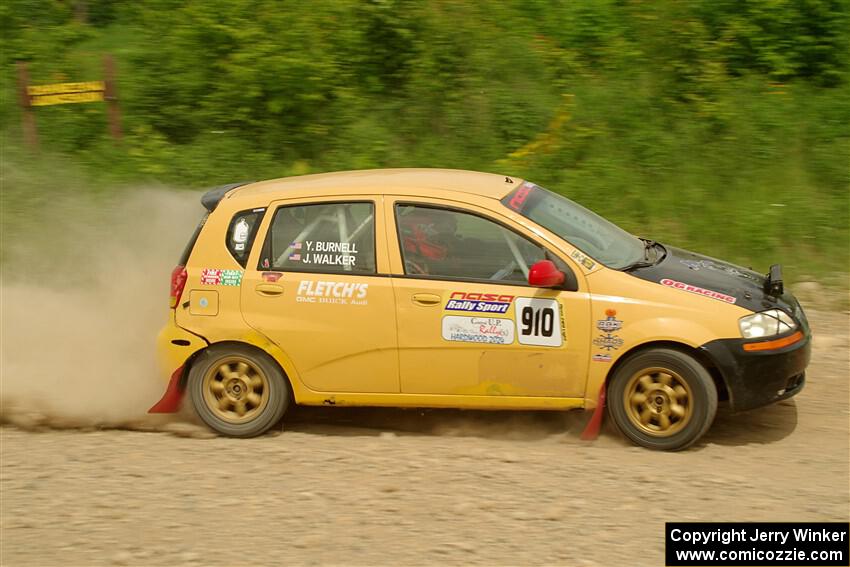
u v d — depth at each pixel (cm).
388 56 1850
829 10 1836
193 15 1812
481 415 983
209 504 768
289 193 930
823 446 880
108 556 686
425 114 1777
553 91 1825
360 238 905
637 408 870
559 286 863
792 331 873
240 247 925
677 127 1731
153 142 1741
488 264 885
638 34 1917
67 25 2055
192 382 936
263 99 1767
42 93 1725
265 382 923
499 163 1686
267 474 829
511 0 1980
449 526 718
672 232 1528
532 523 720
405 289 885
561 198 995
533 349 871
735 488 778
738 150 1666
